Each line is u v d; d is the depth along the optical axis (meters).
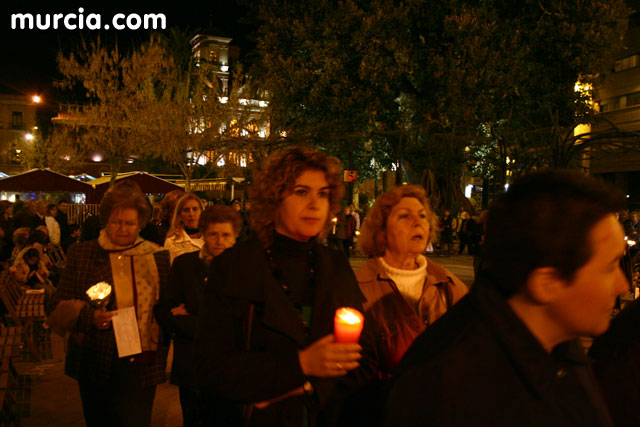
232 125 24.86
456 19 19.31
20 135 60.94
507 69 20.11
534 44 20.34
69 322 3.09
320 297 1.86
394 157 26.92
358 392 1.97
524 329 1.11
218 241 3.34
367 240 3.00
